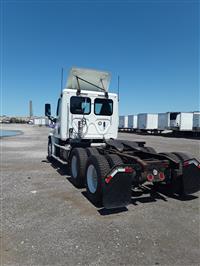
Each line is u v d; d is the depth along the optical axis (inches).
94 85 340.2
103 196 181.2
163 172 211.9
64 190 247.1
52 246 135.6
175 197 229.6
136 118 2005.4
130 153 244.8
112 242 140.8
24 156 490.9
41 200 214.4
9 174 320.2
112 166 192.7
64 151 324.5
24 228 157.9
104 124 336.5
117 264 119.2
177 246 137.3
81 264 118.9
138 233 152.7
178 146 808.9
